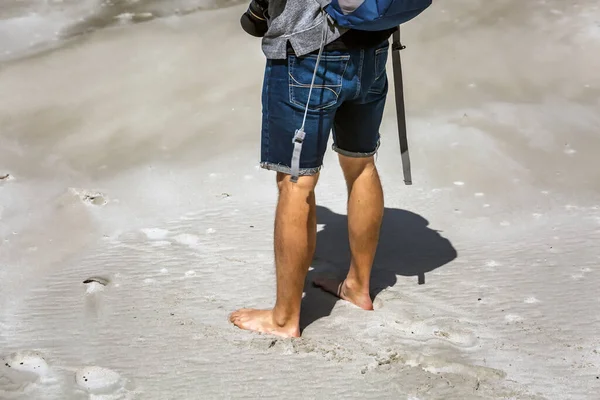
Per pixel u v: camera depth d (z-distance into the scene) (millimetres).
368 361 13562
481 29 30859
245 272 16750
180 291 16000
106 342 14250
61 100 25562
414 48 29266
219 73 27328
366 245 14914
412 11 12617
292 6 12742
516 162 22109
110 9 33906
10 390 12859
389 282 16438
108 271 16797
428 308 15375
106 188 20719
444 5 33281
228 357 13703
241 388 12891
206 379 13133
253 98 25656
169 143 23156
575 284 16359
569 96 25938
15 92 26078
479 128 23812
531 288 16219
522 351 13992
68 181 21000
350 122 14227
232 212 19562
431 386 12836
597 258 17438
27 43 30297
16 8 33969
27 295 15922
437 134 23484
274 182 21172
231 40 30016
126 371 13367
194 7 34062
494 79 27047
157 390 12867
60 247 17875
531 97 25875
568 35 30156
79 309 15375
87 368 13383
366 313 15133
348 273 15617
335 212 19500
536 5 33094
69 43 30172
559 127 24000
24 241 18062
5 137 23266
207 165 22000
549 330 14703
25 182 20906
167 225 18906
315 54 12852
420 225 18984
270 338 14195
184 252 17625
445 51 29047
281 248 13750
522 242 18234
